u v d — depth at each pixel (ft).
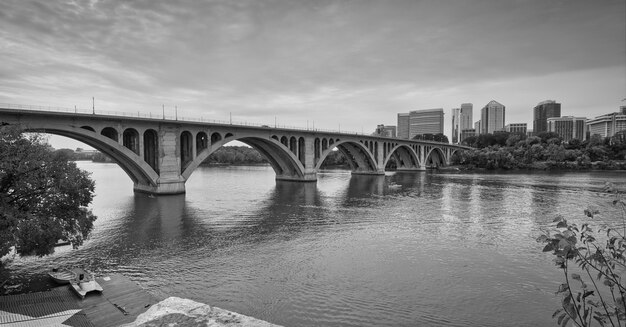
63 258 100.32
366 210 174.19
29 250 80.53
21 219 76.23
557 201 198.08
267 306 72.84
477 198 213.66
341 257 102.27
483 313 70.28
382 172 424.87
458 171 499.92
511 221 147.74
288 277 87.56
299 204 191.93
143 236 123.75
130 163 206.59
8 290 77.77
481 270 91.86
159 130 204.95
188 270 92.22
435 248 110.52
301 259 100.53
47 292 74.28
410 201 202.90
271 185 289.53
